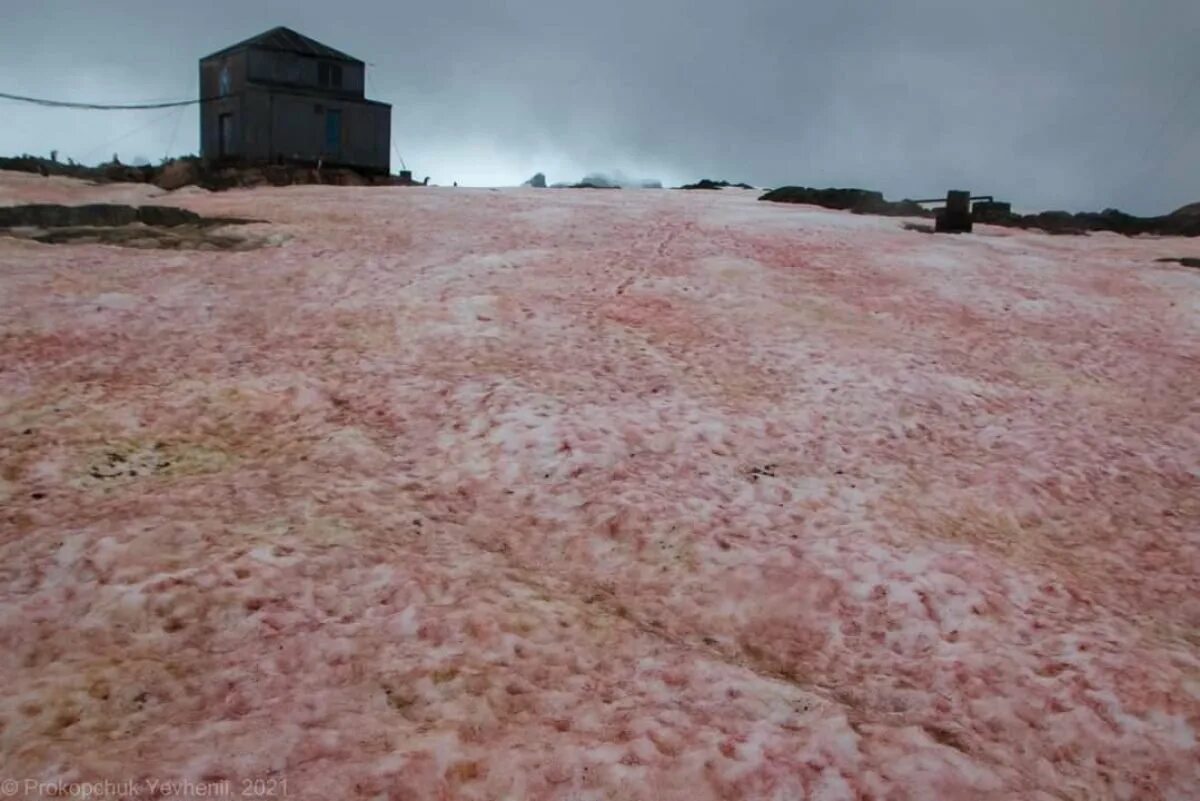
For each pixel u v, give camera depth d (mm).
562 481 9500
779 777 5379
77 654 6051
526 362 12953
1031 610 7734
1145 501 10453
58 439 9641
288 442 10164
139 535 7512
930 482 10312
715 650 7137
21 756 4988
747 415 11602
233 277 16672
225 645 6305
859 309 17156
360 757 5219
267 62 44594
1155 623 7828
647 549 8445
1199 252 26500
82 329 13141
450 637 6641
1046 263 22562
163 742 5223
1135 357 15922
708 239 22688
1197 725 6203
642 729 5750
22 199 28156
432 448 10133
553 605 7352
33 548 7250
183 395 11133
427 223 23438
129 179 38969
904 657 7105
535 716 5867
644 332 14750
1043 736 6164
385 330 13953
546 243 21172
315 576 7242
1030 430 12156
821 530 8898
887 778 5461
